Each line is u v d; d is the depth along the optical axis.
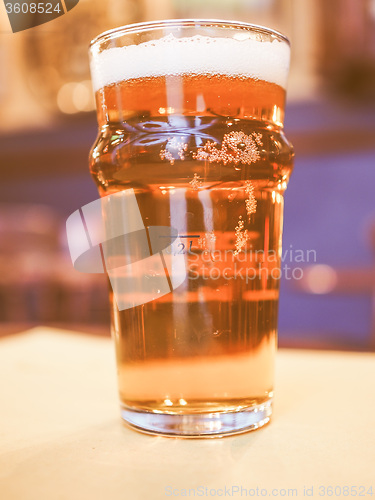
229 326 0.31
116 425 0.33
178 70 0.31
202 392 0.31
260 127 0.32
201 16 2.25
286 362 0.45
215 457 0.28
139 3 2.22
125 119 0.32
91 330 0.59
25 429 0.32
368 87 2.30
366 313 2.53
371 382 0.39
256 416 0.31
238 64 0.31
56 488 0.26
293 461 0.28
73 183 2.94
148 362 0.31
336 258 2.56
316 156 2.55
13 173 3.02
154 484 0.26
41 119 2.75
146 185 0.31
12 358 0.46
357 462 0.28
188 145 0.30
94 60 0.33
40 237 1.95
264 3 2.28
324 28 2.28
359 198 2.52
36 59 2.49
